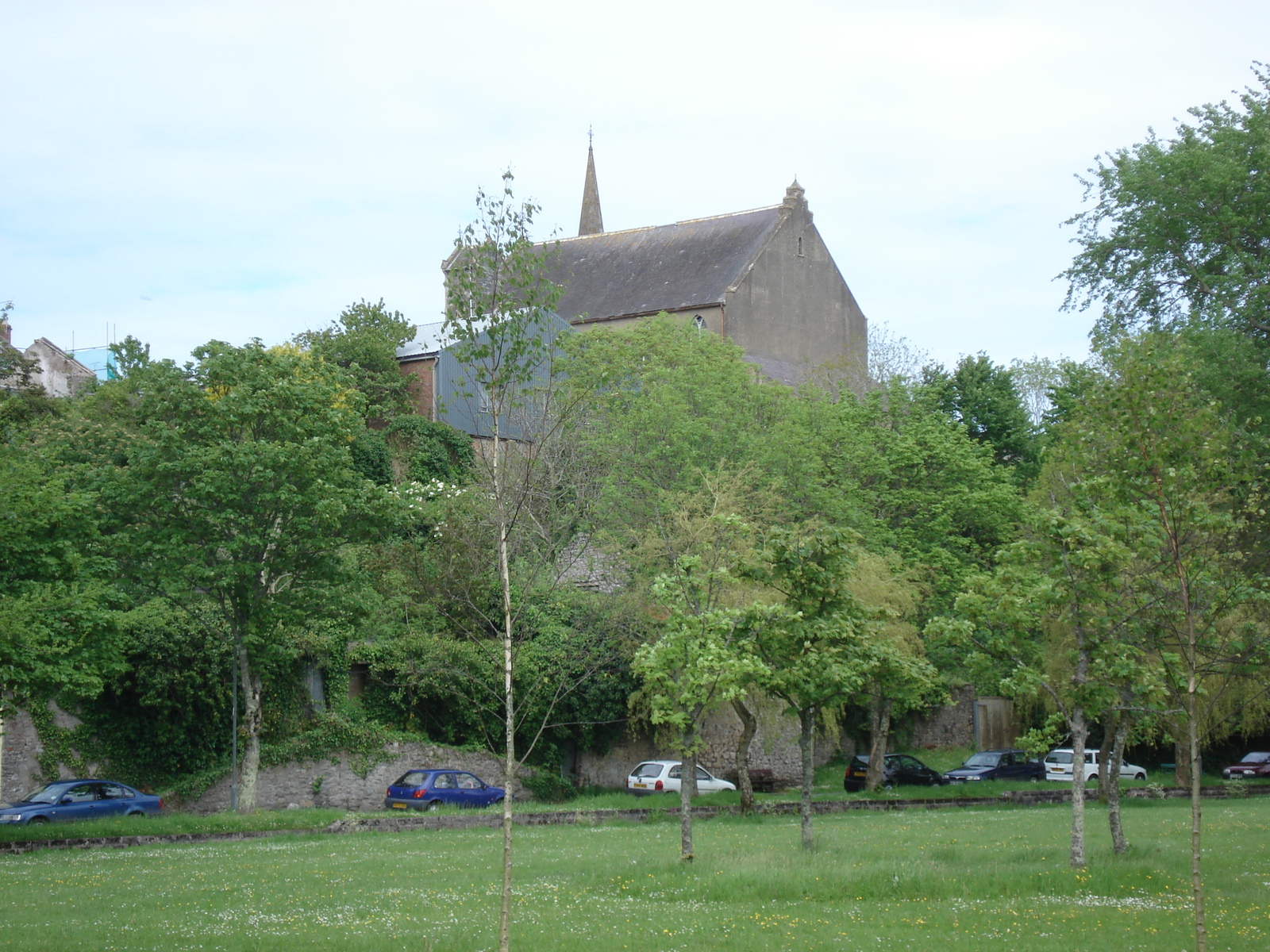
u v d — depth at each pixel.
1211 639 18.92
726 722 47.22
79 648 27.25
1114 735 25.62
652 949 14.95
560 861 23.14
